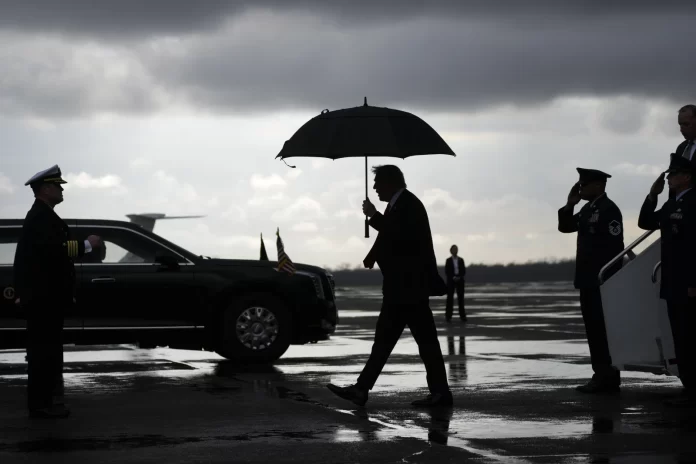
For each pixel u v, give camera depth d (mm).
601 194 12516
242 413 10719
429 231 10930
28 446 8875
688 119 11148
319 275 16984
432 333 11047
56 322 10664
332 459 8219
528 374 14266
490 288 97062
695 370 10938
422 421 10086
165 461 8203
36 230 10492
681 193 10984
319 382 13633
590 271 12398
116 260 16219
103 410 11008
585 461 8078
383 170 10938
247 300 16391
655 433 9312
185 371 15250
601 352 12328
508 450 8539
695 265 10789
